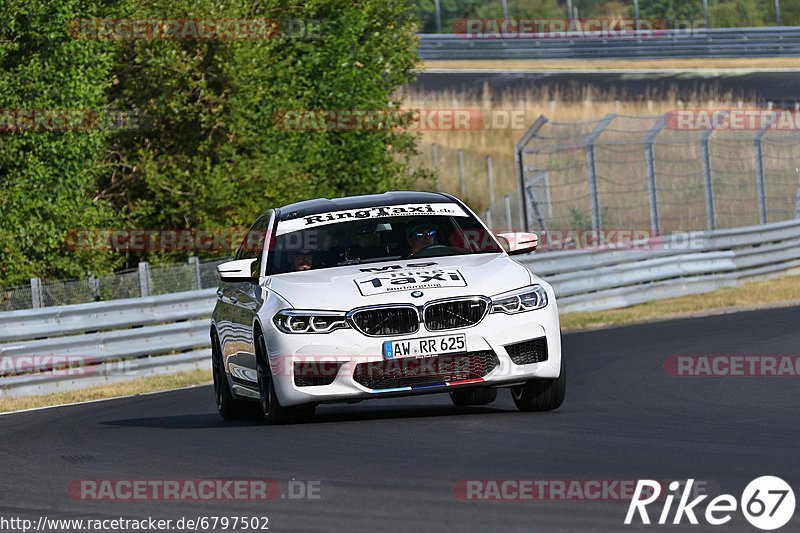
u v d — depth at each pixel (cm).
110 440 3238
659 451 2441
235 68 8175
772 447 2445
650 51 17688
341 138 9206
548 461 2373
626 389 3825
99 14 7769
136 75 8325
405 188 9631
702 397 3503
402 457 2512
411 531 1839
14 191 7075
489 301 3019
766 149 12912
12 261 7094
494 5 18575
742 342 5072
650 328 6241
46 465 2817
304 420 3216
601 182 12725
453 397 3709
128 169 8656
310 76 9144
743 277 8438
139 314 6006
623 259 7712
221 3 8269
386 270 3145
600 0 19362
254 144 8556
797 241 8994
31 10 7075
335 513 2008
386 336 2973
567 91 15450
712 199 8831
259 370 3216
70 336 5841
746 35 17975
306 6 8962
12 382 5391
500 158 13712
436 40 17162
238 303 3456
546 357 3061
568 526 1822
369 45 9438
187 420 3847
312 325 3003
